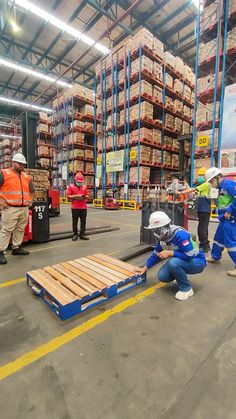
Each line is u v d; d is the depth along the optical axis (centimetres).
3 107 2280
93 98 1633
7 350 164
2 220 355
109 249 437
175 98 1360
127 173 1266
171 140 1355
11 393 128
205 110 912
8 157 2281
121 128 1329
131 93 1189
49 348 165
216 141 877
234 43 761
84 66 1731
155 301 237
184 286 244
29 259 376
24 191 367
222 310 219
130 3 1177
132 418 112
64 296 206
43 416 114
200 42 933
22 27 1303
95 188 1513
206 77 889
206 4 843
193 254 233
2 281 287
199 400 122
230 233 306
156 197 429
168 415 114
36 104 2181
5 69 1697
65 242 499
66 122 1600
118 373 141
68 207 1381
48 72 1620
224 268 338
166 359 153
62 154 1725
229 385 132
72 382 135
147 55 1146
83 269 278
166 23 1318
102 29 1324
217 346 167
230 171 767
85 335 181
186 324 195
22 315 210
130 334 181
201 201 414
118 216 956
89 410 117
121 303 232
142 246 419
